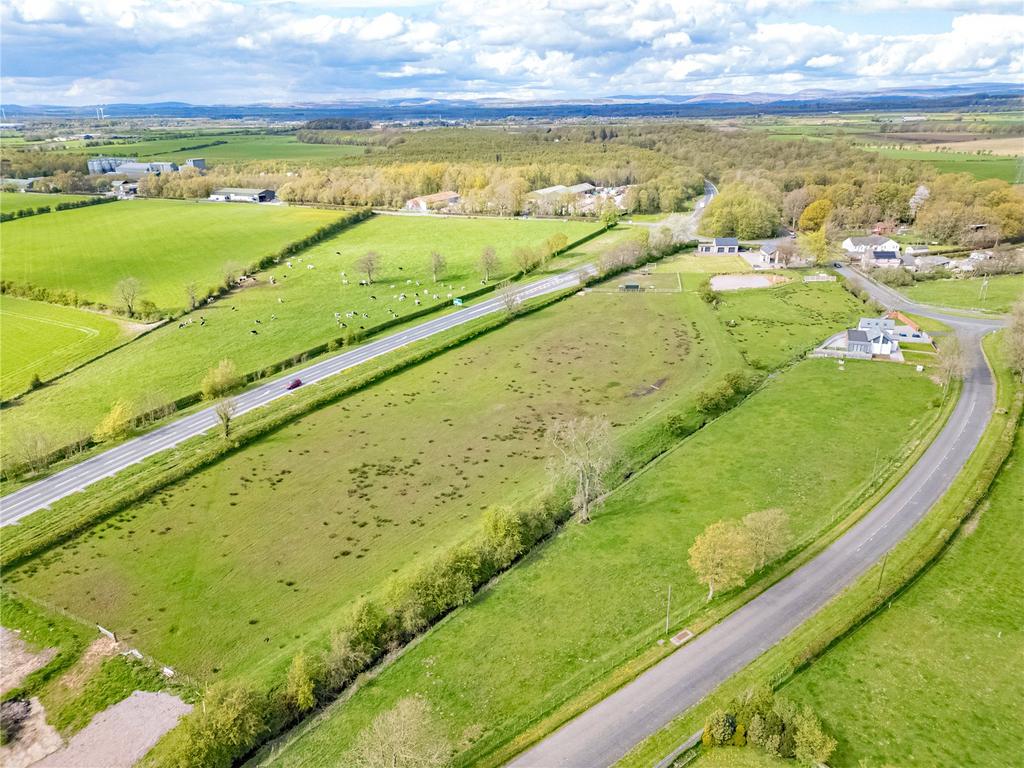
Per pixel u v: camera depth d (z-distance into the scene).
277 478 100.81
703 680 60.16
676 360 137.75
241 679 63.34
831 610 66.88
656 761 52.47
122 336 162.00
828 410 112.38
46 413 124.62
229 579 80.25
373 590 76.69
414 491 96.31
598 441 96.44
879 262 198.38
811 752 51.62
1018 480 88.44
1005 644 62.88
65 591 79.38
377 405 123.31
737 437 105.88
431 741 54.91
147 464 106.00
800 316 160.62
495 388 128.50
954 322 151.50
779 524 74.50
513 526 81.12
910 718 55.56
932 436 100.56
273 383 134.38
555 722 56.97
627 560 78.69
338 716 60.50
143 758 58.09
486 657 65.69
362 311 173.62
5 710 63.94
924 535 77.69
